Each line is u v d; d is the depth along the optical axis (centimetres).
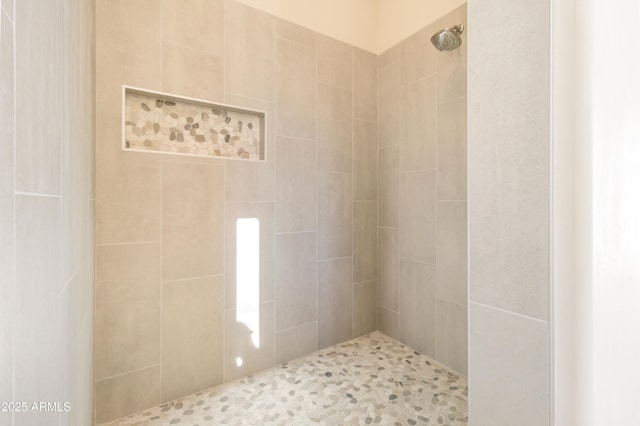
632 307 28
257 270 163
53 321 46
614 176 29
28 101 35
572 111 31
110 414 127
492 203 48
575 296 31
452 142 163
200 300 147
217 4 149
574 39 31
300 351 179
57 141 48
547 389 41
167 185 138
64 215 54
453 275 164
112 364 127
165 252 138
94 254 119
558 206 33
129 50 128
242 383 154
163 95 136
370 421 128
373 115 206
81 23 79
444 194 167
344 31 193
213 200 149
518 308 44
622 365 28
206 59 146
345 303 197
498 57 47
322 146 185
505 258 46
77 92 71
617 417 28
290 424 126
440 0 167
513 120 45
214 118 155
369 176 205
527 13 43
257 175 162
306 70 178
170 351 140
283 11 170
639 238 27
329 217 188
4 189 30
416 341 185
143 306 133
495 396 48
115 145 126
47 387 43
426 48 175
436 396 143
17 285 33
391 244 200
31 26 36
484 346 49
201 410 134
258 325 164
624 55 28
